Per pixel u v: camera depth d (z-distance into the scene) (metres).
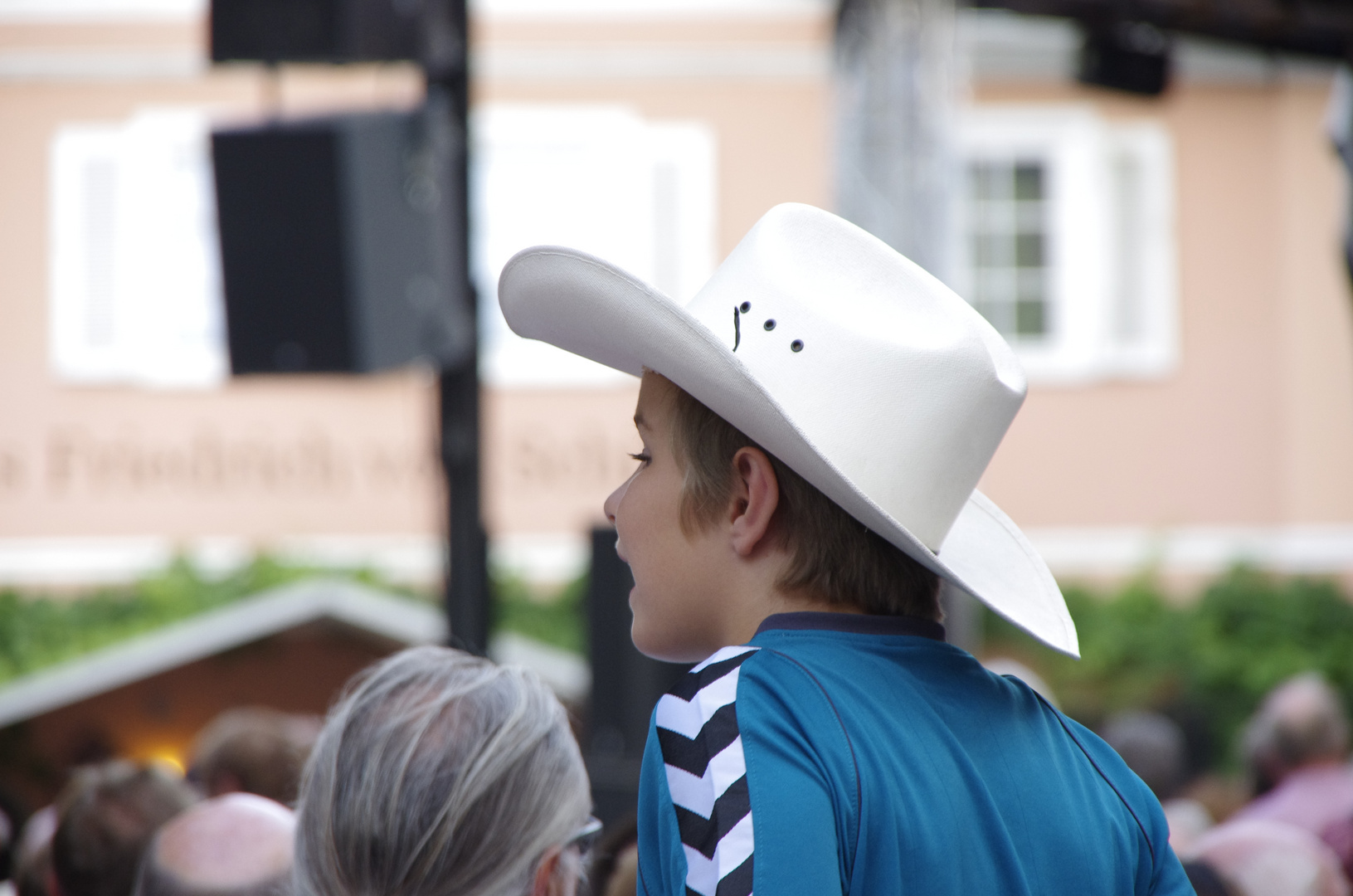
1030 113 39.03
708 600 4.93
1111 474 38.78
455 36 15.59
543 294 4.99
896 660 4.68
